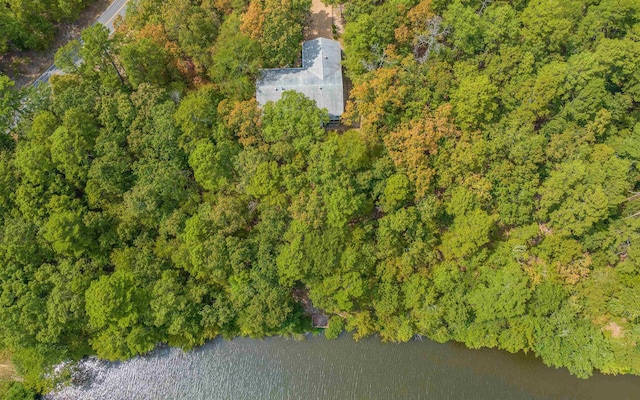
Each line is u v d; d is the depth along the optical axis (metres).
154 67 70.81
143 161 67.88
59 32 82.31
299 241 63.09
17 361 66.44
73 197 67.06
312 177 64.88
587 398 68.00
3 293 62.44
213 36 75.81
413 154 63.66
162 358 70.88
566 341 65.75
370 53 73.31
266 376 70.12
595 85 66.25
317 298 65.94
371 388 69.25
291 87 74.38
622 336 66.94
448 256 66.31
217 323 69.00
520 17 71.56
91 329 65.75
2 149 67.81
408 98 68.12
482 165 65.94
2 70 79.19
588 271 66.19
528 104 67.56
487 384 68.94
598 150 67.75
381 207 67.31
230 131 68.94
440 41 74.38
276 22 71.06
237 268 65.00
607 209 64.25
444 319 67.44
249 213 67.56
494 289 63.53
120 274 63.59
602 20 71.88
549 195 64.19
